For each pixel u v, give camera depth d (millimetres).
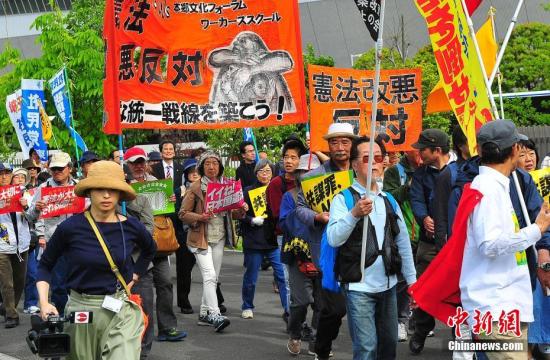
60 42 21516
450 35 6500
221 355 8461
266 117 9562
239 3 9438
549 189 7398
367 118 10102
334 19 37000
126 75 9039
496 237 4734
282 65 9547
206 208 9406
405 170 9047
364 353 5922
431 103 10883
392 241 6102
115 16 8922
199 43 9367
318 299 7953
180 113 9305
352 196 6094
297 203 7500
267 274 14188
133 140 26828
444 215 7223
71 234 5680
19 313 11633
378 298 6043
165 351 8688
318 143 9875
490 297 4840
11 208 10242
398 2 34625
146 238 5961
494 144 4902
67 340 5113
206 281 9586
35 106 13945
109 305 5590
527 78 28906
